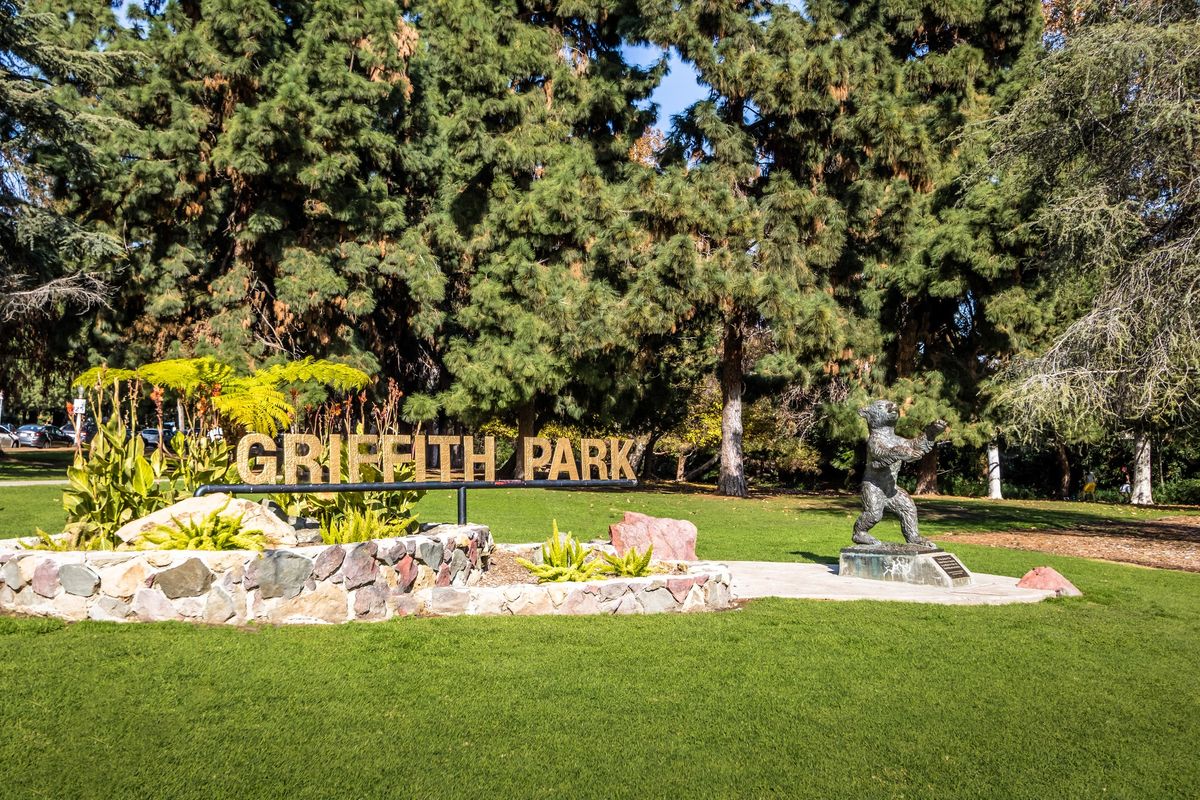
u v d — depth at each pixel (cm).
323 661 607
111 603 685
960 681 629
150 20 2355
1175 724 555
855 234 2570
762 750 488
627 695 568
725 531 1700
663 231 2312
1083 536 1756
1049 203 1738
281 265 2348
